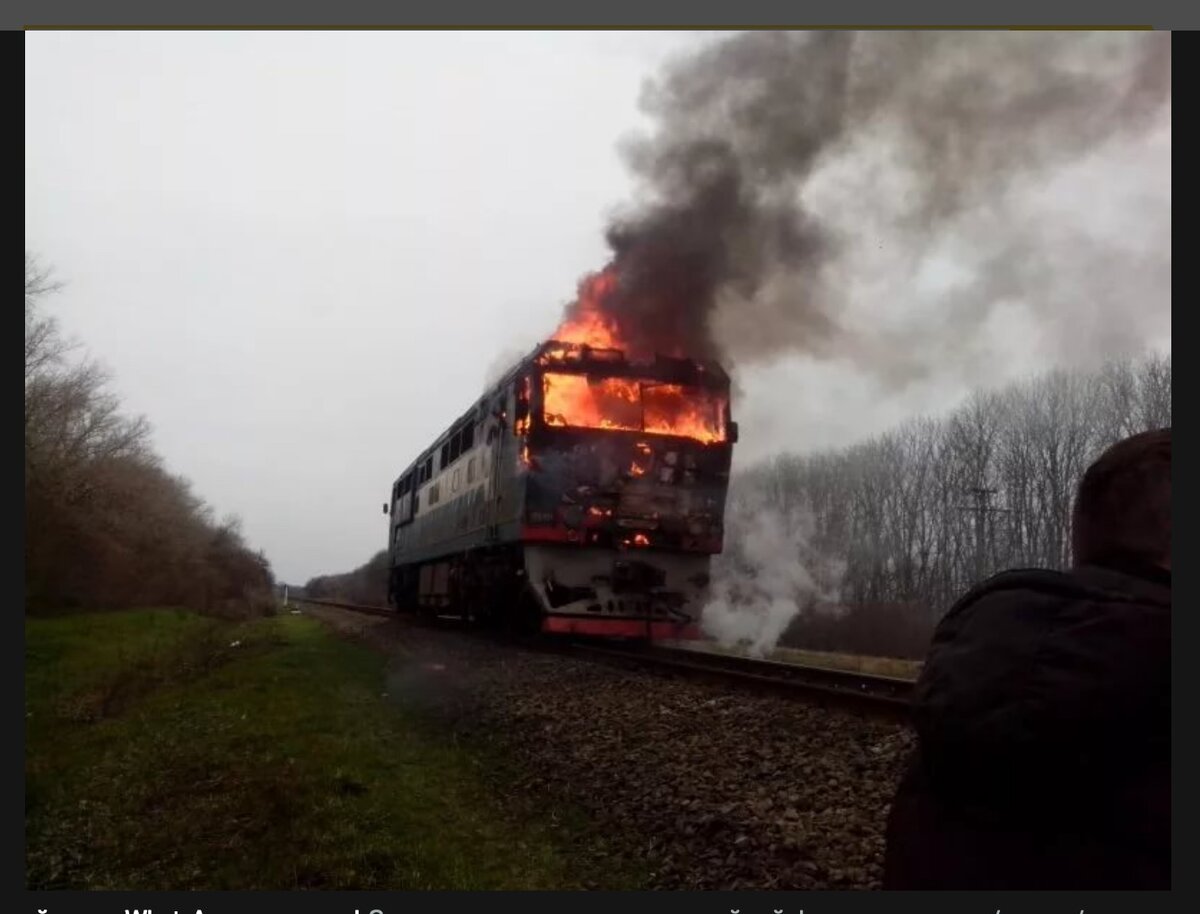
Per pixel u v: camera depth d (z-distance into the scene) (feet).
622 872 19.21
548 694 37.14
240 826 22.99
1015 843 5.64
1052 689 5.28
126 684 47.55
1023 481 124.57
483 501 63.00
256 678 47.67
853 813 19.44
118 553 95.20
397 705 39.96
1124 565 5.96
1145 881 5.21
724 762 24.45
